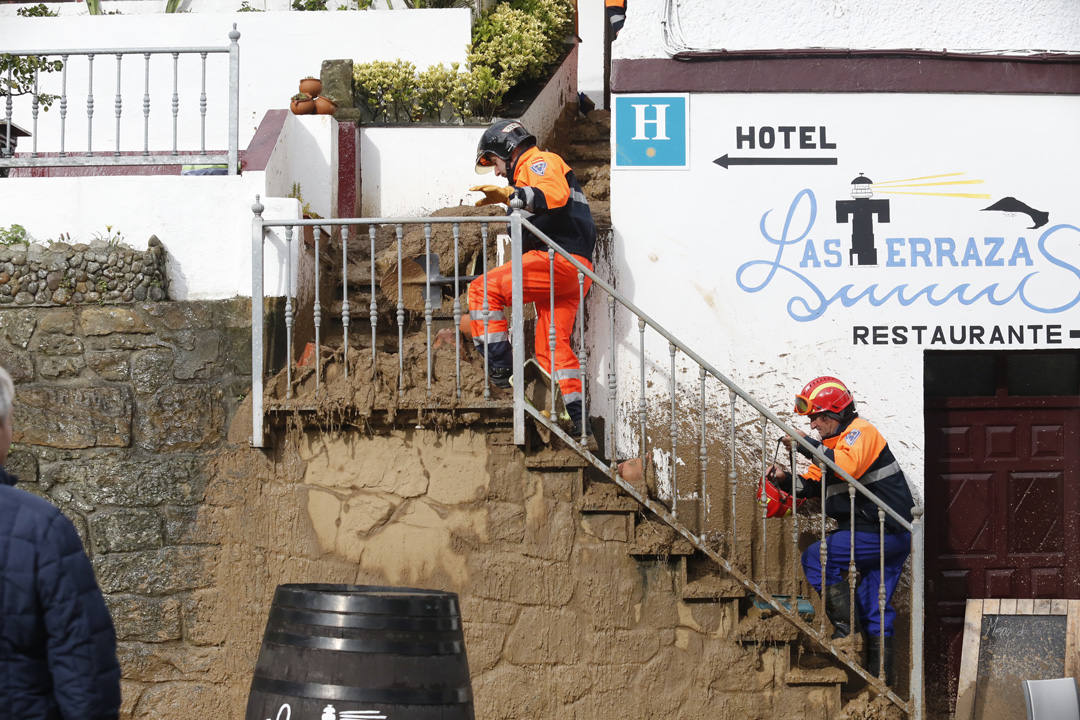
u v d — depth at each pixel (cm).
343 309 1052
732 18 1227
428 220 1047
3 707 513
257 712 747
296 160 1347
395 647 741
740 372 1201
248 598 1052
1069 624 1186
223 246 1123
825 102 1223
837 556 1089
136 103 1544
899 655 1175
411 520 1045
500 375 1055
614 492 1044
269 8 1734
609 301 1196
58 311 1089
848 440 1085
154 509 1066
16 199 1134
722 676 1032
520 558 1040
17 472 1067
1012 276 1220
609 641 1036
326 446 1056
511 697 1032
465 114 1459
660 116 1220
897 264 1214
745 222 1213
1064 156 1227
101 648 527
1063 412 1255
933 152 1223
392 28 1548
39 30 1556
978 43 1230
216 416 1077
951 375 1258
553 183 1070
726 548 1179
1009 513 1246
